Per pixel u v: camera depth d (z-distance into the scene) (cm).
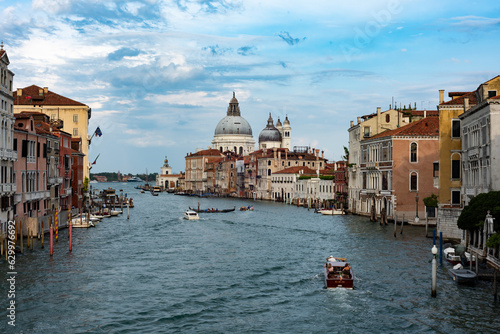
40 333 3114
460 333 3080
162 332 3164
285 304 3669
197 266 4909
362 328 3203
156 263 5044
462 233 5353
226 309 3575
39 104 11281
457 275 4019
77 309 3547
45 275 4425
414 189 8175
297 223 9019
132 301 3741
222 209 13338
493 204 4291
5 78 5472
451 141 6012
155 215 11131
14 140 5809
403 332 3127
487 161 4716
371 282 4169
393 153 8175
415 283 4103
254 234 7412
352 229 7650
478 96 5622
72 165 9088
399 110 9869
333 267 4259
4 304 3616
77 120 11362
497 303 3562
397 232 7062
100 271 4628
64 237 6631
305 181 15225
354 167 10375
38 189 6631
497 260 4038
